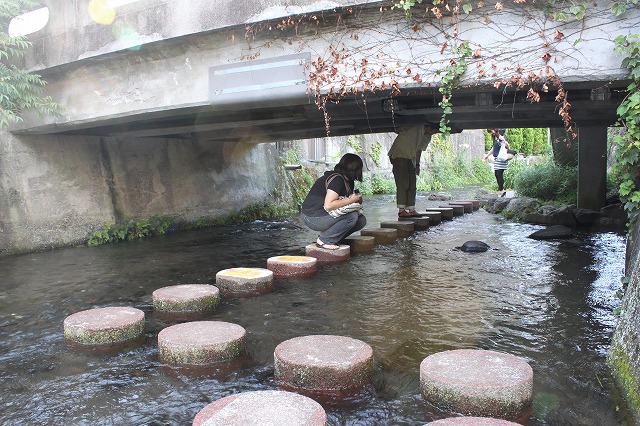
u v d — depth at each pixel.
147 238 10.52
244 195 13.95
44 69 8.01
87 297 5.87
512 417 3.02
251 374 3.70
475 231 10.16
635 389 3.06
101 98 7.82
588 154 10.91
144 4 7.03
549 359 3.83
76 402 3.33
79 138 9.91
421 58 5.46
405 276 6.44
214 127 9.73
